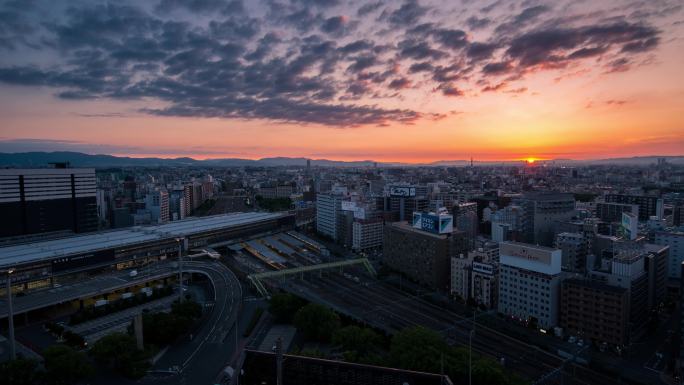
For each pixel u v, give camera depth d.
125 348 190.38
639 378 189.38
